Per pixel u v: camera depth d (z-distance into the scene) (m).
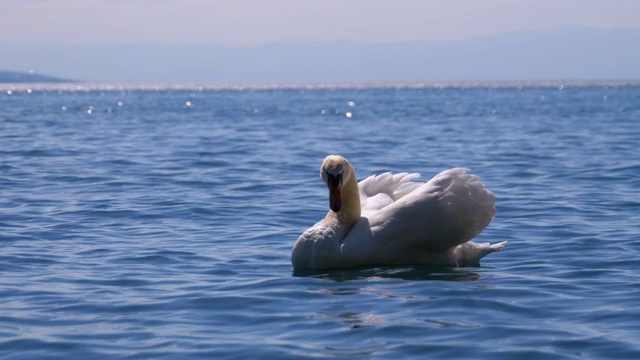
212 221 17.80
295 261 13.34
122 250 14.80
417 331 9.76
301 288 11.95
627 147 34.53
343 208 13.61
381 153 33.06
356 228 13.45
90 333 9.83
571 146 35.44
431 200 13.32
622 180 23.92
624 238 15.43
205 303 11.16
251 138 41.59
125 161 29.81
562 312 10.52
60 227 17.03
